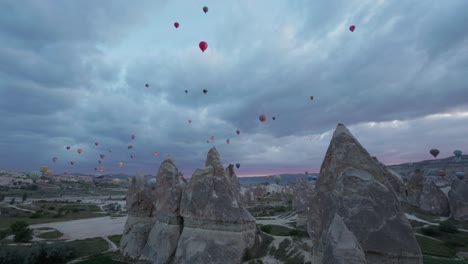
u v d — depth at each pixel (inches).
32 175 4909.0
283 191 6112.2
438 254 1593.3
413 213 2381.9
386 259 537.3
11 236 2261.3
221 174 1466.5
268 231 2087.8
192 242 1323.8
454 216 2239.2
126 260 1615.4
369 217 570.3
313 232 701.3
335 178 682.2
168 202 1561.3
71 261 1669.5
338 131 745.0
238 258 1242.0
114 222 3216.0
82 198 6761.8
